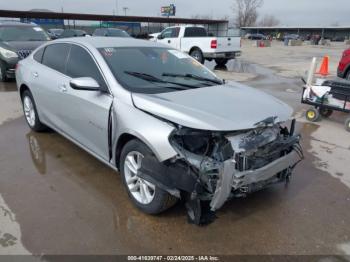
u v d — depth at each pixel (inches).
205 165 103.0
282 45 1822.1
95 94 134.1
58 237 108.3
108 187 140.5
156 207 114.4
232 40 611.5
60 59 167.2
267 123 111.4
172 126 106.3
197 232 113.1
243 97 133.5
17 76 207.5
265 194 139.3
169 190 105.0
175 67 157.4
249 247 106.9
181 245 106.7
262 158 113.5
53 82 163.9
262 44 1600.6
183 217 120.7
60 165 160.1
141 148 113.2
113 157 131.2
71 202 128.6
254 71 559.5
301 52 1150.3
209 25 1907.0
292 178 155.0
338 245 109.0
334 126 240.5
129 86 129.2
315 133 223.5
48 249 102.9
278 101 139.1
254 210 127.3
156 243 107.3
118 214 121.7
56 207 125.0
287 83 427.2
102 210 124.0
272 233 114.0
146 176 110.1
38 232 110.5
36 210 122.7
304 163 172.6
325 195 140.1
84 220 117.6
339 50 1306.6
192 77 153.9
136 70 140.7
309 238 112.0
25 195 132.8
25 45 378.3
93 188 139.4
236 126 105.3
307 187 146.7
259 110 120.0
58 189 138.0
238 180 102.7
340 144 202.2
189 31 636.1
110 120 126.3
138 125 112.3
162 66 152.8
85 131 145.6
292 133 131.3
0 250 101.7
